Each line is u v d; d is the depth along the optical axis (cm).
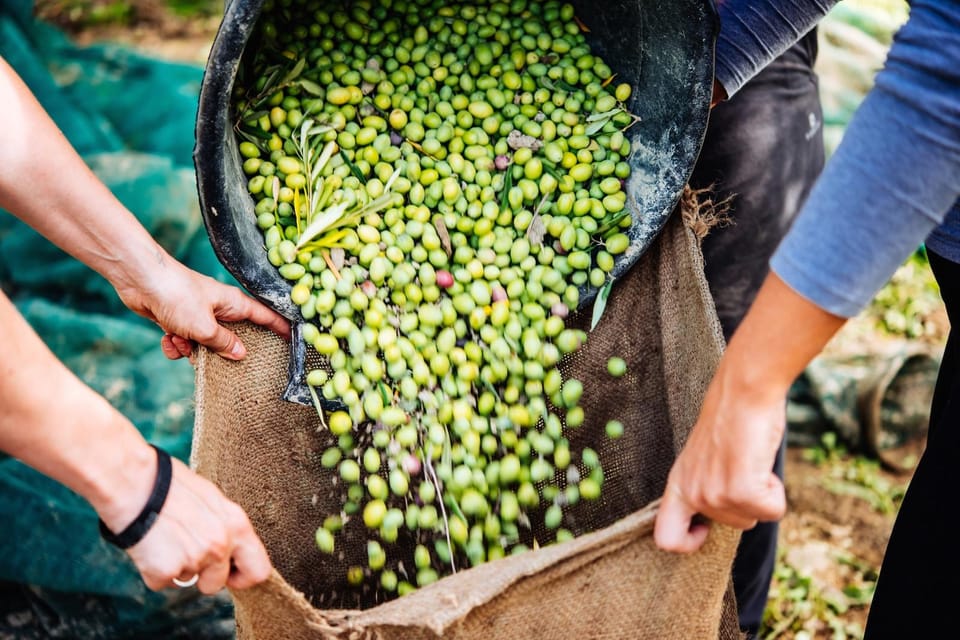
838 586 271
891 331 341
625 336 192
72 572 237
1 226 304
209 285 173
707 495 129
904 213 113
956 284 159
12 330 117
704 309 166
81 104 338
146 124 335
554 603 140
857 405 308
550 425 186
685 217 177
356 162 186
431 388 183
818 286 117
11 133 154
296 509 188
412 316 183
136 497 127
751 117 219
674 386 184
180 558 127
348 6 190
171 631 239
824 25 380
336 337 179
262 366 179
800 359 122
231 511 133
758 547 229
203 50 440
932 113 108
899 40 113
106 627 238
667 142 174
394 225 184
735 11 181
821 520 290
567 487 193
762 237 232
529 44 190
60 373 122
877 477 302
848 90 370
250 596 139
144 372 277
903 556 152
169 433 266
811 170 240
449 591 134
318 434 187
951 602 147
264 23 175
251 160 179
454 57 190
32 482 249
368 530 193
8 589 243
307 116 184
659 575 142
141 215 298
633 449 195
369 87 189
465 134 189
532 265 186
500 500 185
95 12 453
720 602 153
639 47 178
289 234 178
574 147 187
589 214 186
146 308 170
